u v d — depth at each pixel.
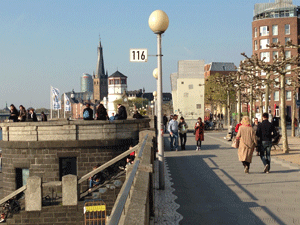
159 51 11.21
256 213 7.83
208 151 22.69
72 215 16.14
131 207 3.98
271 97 85.94
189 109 47.41
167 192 10.47
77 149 22.14
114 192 16.69
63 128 22.14
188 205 8.78
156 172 14.46
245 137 13.36
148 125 25.73
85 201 15.62
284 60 21.55
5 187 23.27
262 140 13.49
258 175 13.02
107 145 22.23
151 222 7.08
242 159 13.34
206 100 81.44
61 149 22.12
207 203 8.93
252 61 26.78
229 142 29.48
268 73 26.59
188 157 19.70
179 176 13.38
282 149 22.00
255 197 9.45
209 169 14.91
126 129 22.95
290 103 84.06
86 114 22.45
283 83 21.25
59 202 16.53
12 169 22.84
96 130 22.25
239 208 8.33
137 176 5.96
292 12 89.56
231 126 30.95
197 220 7.39
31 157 22.41
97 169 16.55
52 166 22.19
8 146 22.78
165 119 49.44
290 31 88.69
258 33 91.12
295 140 30.77
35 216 16.14
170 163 17.47
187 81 47.28
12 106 24.98
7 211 16.34
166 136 40.72
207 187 11.02
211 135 39.97
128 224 3.32
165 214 7.96
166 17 10.98
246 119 13.54
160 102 11.20
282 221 7.16
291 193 9.84
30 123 22.34
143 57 11.29
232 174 13.38
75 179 16.17
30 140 22.36
